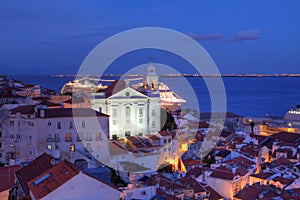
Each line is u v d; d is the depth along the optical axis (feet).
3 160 370.12
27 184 152.15
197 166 352.08
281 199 250.37
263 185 303.89
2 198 179.22
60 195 134.82
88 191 138.82
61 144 360.48
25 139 364.17
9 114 372.99
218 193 295.89
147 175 304.71
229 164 352.90
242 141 481.46
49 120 359.66
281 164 385.29
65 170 147.64
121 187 226.17
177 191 246.88
